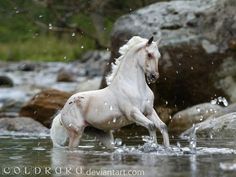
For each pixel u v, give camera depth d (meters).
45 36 47.00
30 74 36.53
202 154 10.52
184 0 18.89
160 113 17.53
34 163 9.80
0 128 15.82
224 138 13.08
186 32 17.67
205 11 17.91
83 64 37.09
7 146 12.47
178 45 17.30
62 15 28.59
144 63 11.78
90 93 12.20
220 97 16.02
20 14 27.19
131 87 11.80
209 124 13.79
